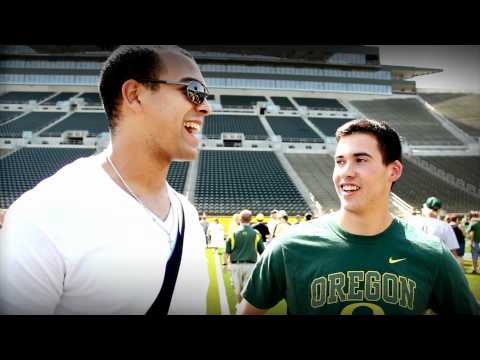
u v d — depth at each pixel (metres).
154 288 1.24
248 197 18.03
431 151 23.77
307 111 28.86
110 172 1.28
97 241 1.14
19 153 22.38
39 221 1.08
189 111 1.29
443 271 1.71
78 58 29.11
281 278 1.84
